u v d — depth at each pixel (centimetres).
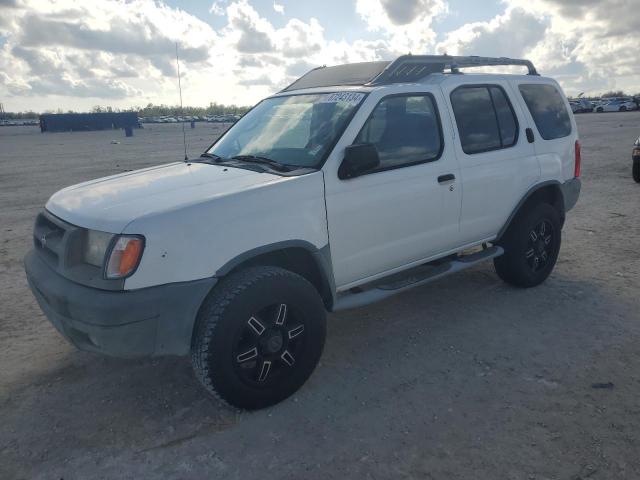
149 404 341
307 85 475
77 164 2033
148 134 5078
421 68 452
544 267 522
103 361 399
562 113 553
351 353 403
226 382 310
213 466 281
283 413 328
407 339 422
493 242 498
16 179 1575
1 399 351
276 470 277
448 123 433
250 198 321
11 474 279
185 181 357
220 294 308
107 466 284
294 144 389
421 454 286
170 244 292
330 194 355
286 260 360
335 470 276
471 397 338
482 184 452
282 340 330
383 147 390
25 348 423
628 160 1482
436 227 428
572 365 372
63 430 316
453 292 517
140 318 285
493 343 410
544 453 283
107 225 297
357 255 380
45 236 338
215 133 4612
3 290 556
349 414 324
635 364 371
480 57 496
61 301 297
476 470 272
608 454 280
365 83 420
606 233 711
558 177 525
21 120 13100
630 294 496
